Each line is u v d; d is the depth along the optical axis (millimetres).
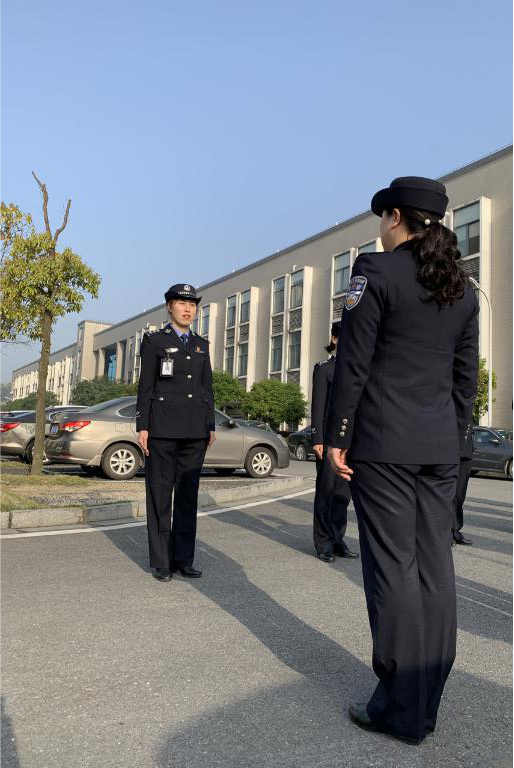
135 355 76875
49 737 2127
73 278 11133
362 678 2699
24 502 6547
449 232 2281
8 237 13305
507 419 26531
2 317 13102
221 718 2287
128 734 2154
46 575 4328
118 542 5555
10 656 2861
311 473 15703
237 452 12117
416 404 2232
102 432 10992
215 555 5184
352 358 2221
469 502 9422
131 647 3012
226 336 52250
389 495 2215
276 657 2928
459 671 2818
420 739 2111
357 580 4473
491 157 28625
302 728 2221
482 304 27953
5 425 14773
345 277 38938
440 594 2242
